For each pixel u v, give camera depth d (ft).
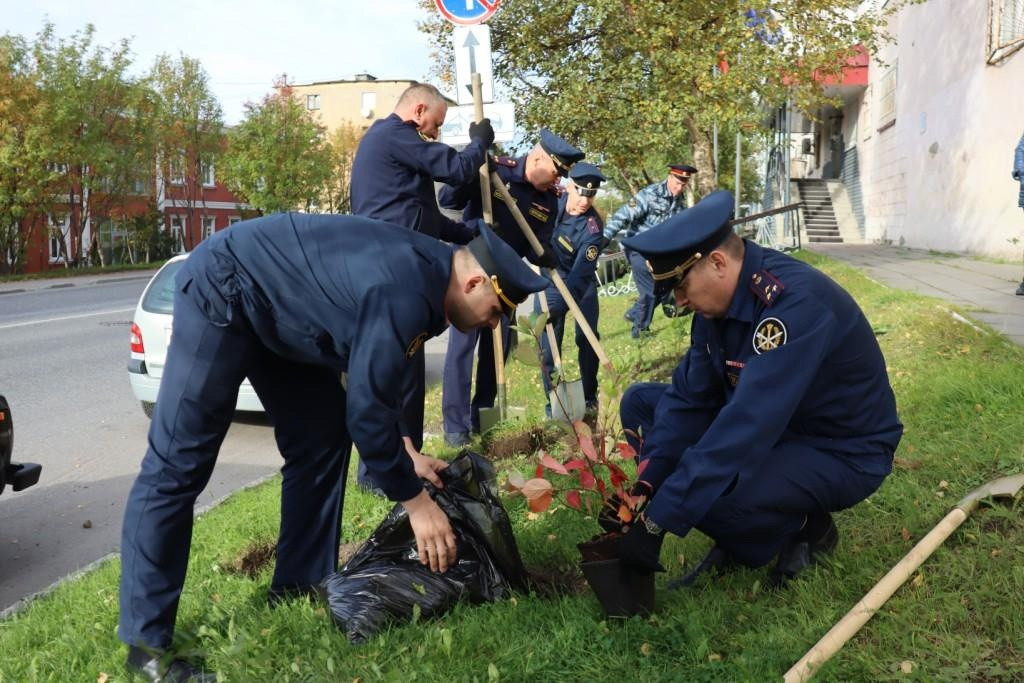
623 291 54.44
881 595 8.88
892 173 71.77
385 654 8.72
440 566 9.43
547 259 15.70
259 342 9.30
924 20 61.36
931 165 59.82
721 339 9.23
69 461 20.59
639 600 9.10
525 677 8.18
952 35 54.90
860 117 85.51
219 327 8.88
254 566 12.64
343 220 8.93
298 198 134.72
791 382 8.57
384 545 9.88
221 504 16.06
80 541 15.33
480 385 18.97
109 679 8.97
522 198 17.07
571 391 15.75
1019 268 39.99
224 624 9.77
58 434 23.22
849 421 9.52
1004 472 12.29
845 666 7.87
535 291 8.66
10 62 93.76
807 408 9.47
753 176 104.68
